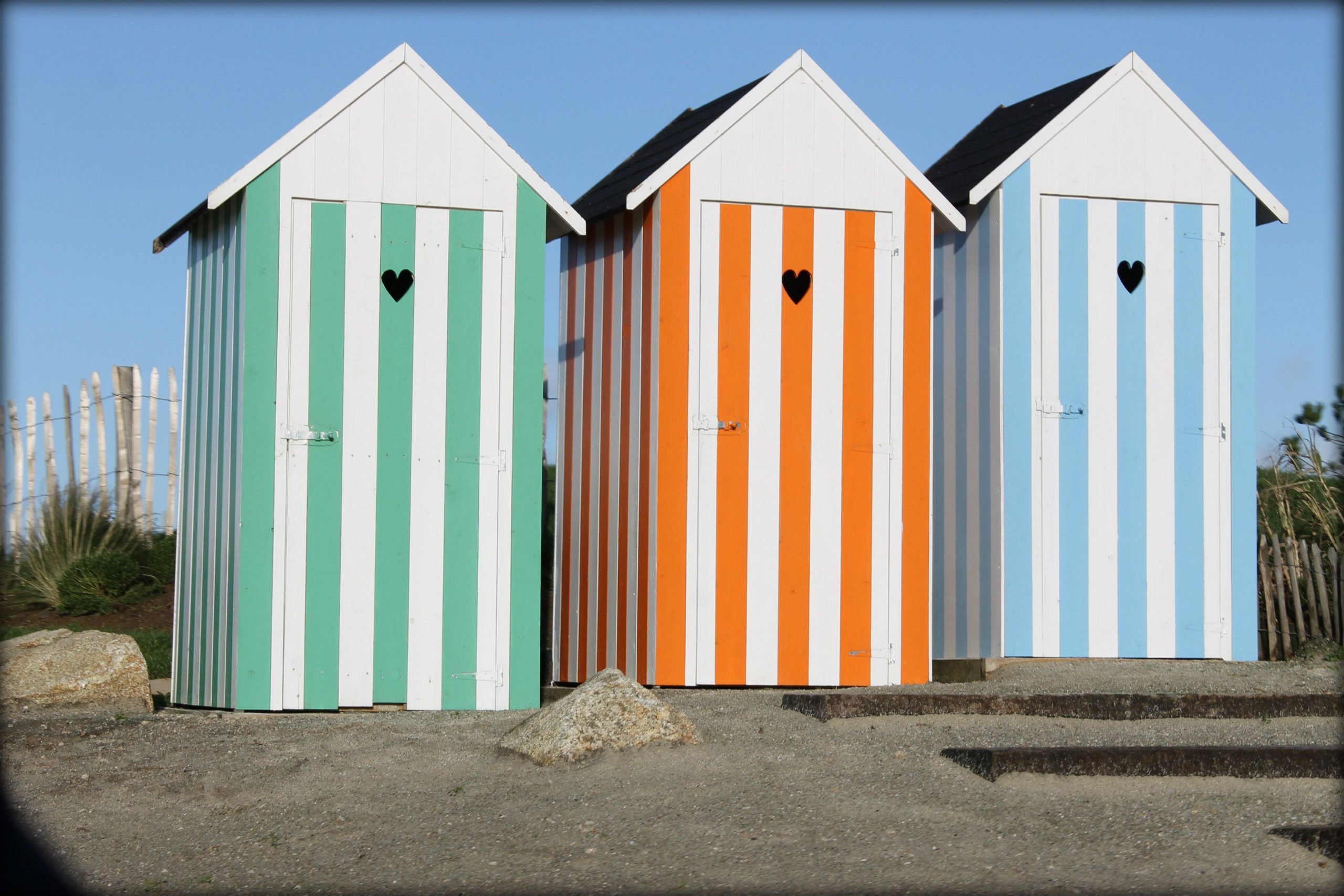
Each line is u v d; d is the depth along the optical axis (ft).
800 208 30.66
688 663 29.81
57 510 43.45
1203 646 32.37
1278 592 34.04
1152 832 18.25
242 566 26.81
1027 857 17.35
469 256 28.17
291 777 21.31
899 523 30.78
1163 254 32.83
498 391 28.17
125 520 44.21
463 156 28.22
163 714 26.58
